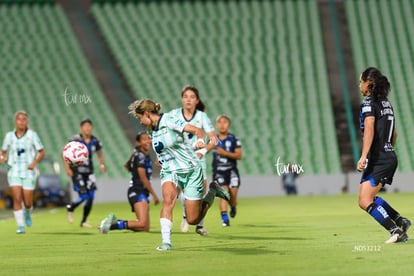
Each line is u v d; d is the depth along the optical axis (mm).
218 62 141875
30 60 138875
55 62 139000
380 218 30312
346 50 146500
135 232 42781
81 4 152125
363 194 30312
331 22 151125
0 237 42938
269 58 143500
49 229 49562
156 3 151375
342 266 23625
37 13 147750
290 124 131875
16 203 46156
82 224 51469
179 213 67188
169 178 29922
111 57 142250
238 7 151250
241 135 128500
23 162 46469
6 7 147750
